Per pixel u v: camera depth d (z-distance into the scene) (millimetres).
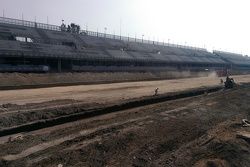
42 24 67875
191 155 15727
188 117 23391
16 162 12227
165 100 32156
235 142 18203
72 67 55000
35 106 22406
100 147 14625
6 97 27125
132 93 34594
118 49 76562
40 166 12055
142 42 99750
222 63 120125
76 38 71062
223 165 14977
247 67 146250
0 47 47219
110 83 44969
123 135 16688
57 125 19312
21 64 48906
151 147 15664
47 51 53281
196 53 119250
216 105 29672
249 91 42781
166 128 19453
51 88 35000
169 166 13977
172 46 114062
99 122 19609
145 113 23422
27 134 16906
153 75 61344
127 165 13188
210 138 18609
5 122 17609
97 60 61375
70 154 13430
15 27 60500
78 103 25000
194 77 71625
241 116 26703
